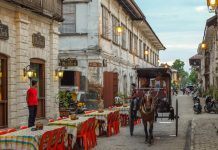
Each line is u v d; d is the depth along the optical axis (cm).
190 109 3975
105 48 3491
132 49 4912
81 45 3241
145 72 2059
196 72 10419
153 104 1577
